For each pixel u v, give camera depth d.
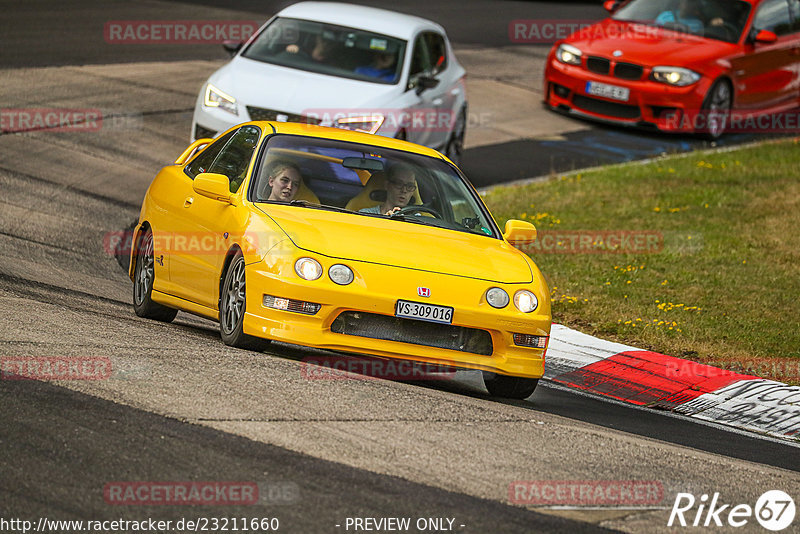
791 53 74.56
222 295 28.23
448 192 31.12
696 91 68.56
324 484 18.55
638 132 71.75
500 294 27.16
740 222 52.34
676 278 43.97
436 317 26.39
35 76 64.56
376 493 18.47
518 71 83.62
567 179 58.81
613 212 53.19
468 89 76.62
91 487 17.47
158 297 31.81
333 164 30.42
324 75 51.03
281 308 26.06
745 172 61.47
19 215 42.81
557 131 69.88
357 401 23.61
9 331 25.45
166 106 62.53
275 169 29.72
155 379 23.00
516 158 63.31
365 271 26.34
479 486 19.55
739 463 24.56
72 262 38.38
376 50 52.75
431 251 27.86
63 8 85.12
